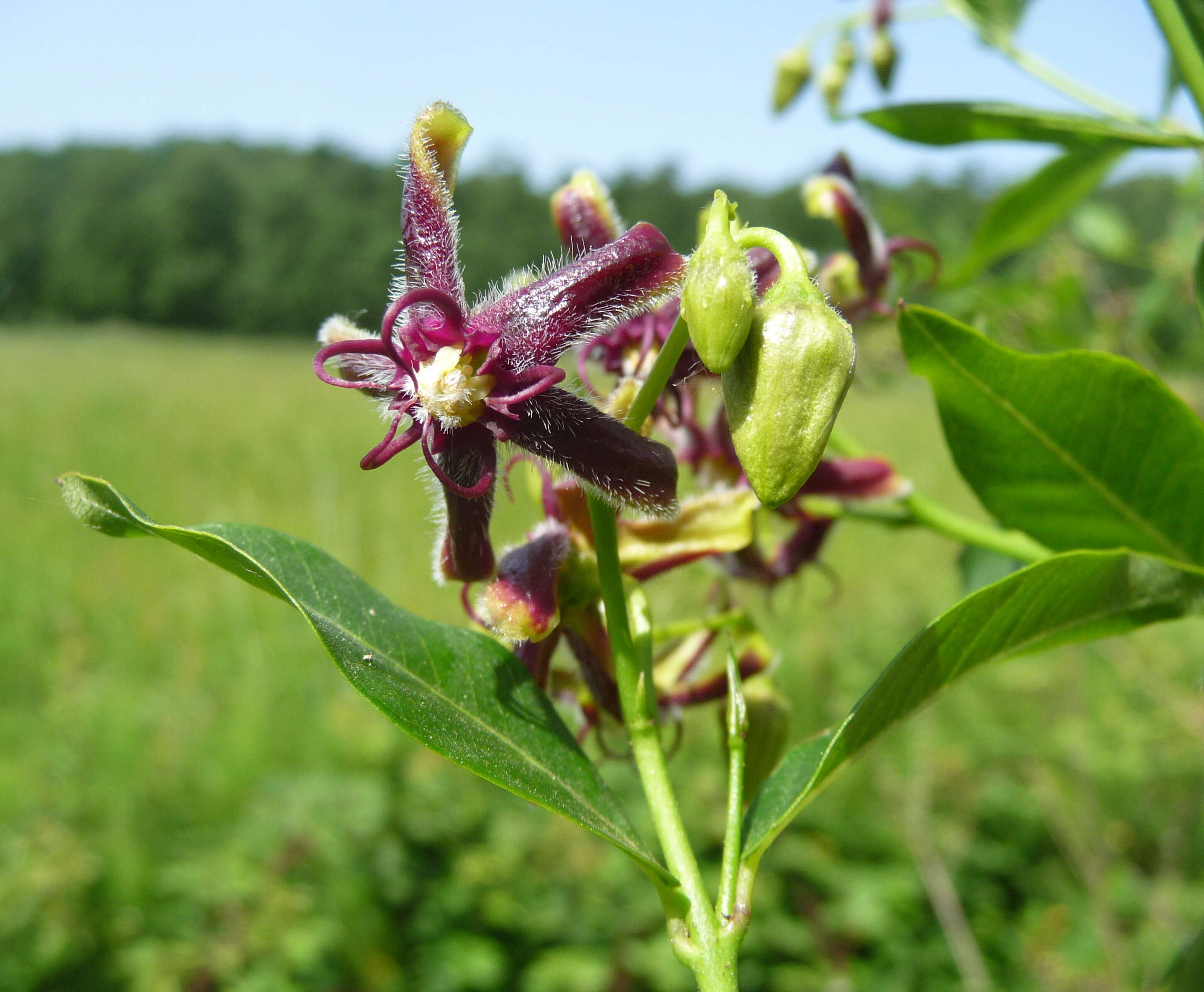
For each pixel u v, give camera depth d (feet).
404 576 35.55
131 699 26.73
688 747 23.40
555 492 4.99
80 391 91.40
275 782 21.68
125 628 32.22
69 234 234.99
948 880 18.53
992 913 20.36
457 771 21.86
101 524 4.54
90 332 199.62
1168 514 5.48
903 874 20.83
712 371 3.81
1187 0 5.62
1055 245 11.80
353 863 19.03
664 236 4.25
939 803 22.11
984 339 5.17
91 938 18.19
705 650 6.28
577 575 4.88
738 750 4.20
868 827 22.06
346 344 4.11
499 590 4.60
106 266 231.09
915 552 40.96
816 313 3.87
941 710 25.21
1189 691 20.89
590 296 4.16
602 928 19.02
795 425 3.84
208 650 30.42
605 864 20.12
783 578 7.15
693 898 4.04
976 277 9.52
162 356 141.28
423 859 20.01
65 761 22.88
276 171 244.42
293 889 18.83
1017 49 8.11
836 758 4.30
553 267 4.36
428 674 4.52
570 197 5.47
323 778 21.36
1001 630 4.62
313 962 18.01
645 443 4.10
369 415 79.61
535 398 4.19
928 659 4.42
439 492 4.54
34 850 19.06
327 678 27.35
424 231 4.30
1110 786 21.65
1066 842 20.30
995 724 24.47
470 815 20.75
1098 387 5.23
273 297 226.17
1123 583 4.74
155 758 23.24
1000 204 8.83
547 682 5.06
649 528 5.13
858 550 41.60
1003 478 5.60
